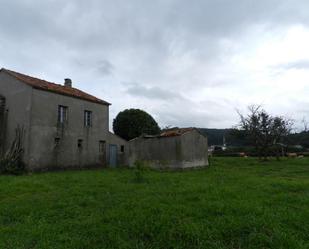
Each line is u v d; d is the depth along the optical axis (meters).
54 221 6.42
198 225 5.69
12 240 5.18
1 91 20.45
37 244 4.99
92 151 22.73
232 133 39.03
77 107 21.78
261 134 33.16
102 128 24.02
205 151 23.78
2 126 19.47
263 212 6.63
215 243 4.89
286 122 34.06
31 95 18.33
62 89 21.47
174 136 20.02
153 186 10.91
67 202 8.16
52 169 19.25
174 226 5.68
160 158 20.67
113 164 24.70
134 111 33.88
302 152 47.88
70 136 20.91
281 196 8.56
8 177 14.46
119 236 5.25
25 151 17.97
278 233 5.20
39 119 18.69
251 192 9.34
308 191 9.80
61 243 5.06
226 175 15.16
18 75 20.03
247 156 44.97
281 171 18.61
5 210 7.30
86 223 6.08
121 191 9.90
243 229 5.55
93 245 4.95
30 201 8.35
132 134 32.56
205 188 10.06
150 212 6.75
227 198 8.36
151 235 5.31
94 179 13.50
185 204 7.62
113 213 6.73
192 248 4.81
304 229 5.50
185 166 19.95
